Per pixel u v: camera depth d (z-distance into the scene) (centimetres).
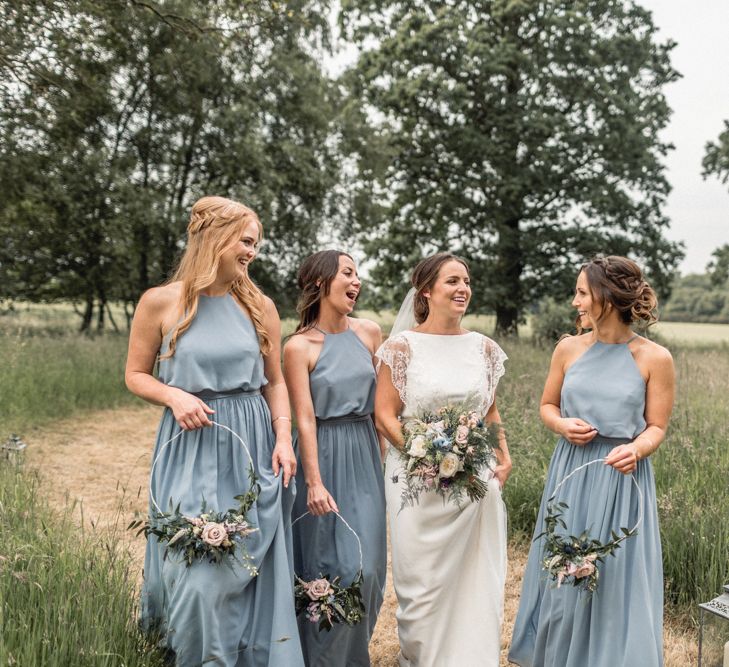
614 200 2175
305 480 310
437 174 2362
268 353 298
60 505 553
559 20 2055
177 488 270
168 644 268
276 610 270
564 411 307
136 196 1623
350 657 320
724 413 676
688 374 912
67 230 1823
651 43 2211
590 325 302
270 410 300
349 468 319
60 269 2044
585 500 293
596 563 270
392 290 2408
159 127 1845
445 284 320
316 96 1916
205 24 1123
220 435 274
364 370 324
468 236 2353
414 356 319
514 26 2167
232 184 1884
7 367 984
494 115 2142
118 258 1850
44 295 2164
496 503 317
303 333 326
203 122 1794
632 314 295
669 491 453
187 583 256
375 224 2127
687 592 398
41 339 1384
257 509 272
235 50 1680
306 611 297
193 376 273
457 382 315
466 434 291
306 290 328
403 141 2283
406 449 300
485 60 2052
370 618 325
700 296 4494
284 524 291
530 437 582
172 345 275
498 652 308
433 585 305
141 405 1067
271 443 292
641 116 2205
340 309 322
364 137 2025
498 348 333
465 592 312
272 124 1927
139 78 1672
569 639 286
